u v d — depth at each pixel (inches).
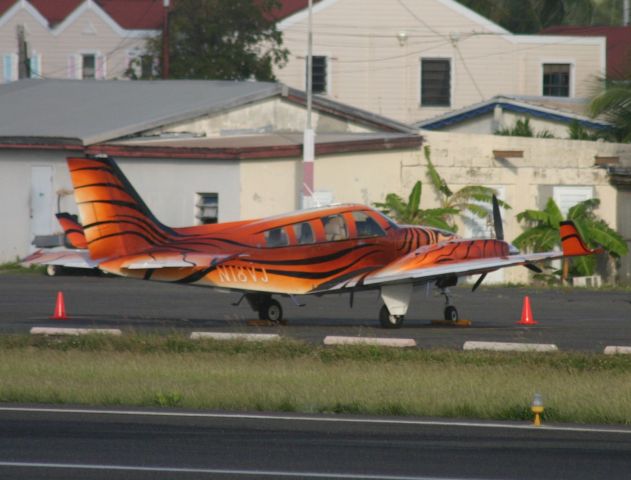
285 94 5551.2
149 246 2819.9
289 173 4803.2
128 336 2630.4
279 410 1875.0
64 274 4731.8
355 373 2213.3
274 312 3085.6
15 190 5004.9
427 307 3705.7
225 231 2856.8
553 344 2652.6
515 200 5187.0
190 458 1505.9
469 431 1707.7
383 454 1542.8
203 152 4653.1
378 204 4992.6
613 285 4904.0
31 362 2310.5
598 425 1776.6
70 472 1423.5
